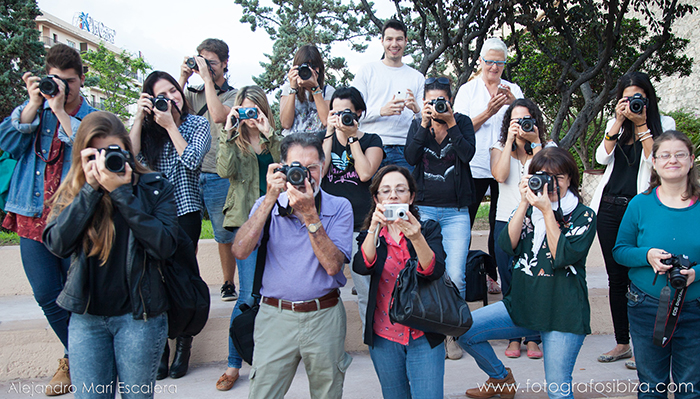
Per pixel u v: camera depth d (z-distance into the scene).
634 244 2.32
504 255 3.19
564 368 2.11
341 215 2.02
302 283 1.86
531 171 2.25
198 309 1.92
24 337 2.82
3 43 10.94
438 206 2.97
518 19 6.30
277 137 2.91
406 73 3.74
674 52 7.77
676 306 2.07
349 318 3.33
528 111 2.96
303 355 1.90
